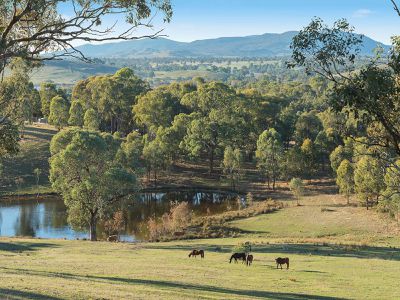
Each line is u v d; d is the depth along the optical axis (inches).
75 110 5452.8
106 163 2827.3
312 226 2768.2
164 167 4977.9
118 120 6397.6
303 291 1134.4
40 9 1104.2
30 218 3289.9
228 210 3550.7
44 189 4284.0
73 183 2728.8
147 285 1034.1
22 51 1069.1
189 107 6156.5
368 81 800.3
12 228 2960.1
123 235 2795.3
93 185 2532.0
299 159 4227.4
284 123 5629.9
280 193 4079.7
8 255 1609.3
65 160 2677.2
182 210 2955.2
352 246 2069.4
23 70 1360.7
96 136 2787.9
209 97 5659.5
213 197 4168.3
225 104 5625.0
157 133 4781.0
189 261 1598.2
